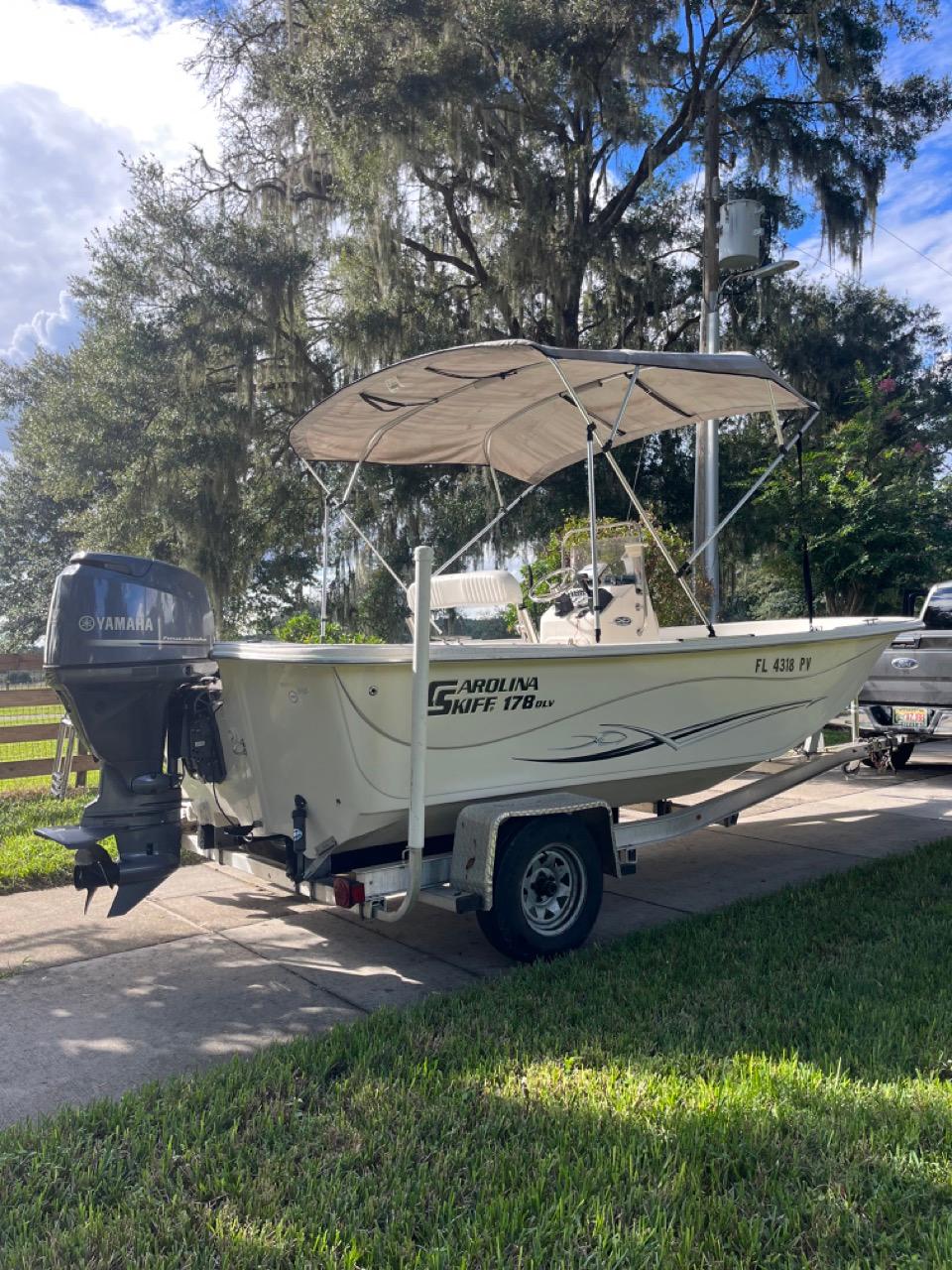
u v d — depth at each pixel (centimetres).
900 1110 285
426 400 586
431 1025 365
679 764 529
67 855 613
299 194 1947
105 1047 362
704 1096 295
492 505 1773
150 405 1847
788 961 423
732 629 766
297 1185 254
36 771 879
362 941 491
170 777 433
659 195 2058
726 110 1933
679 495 1853
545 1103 296
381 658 400
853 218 1888
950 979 394
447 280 2027
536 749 466
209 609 446
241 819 489
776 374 544
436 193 1950
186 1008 401
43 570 3475
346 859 460
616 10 1712
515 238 1780
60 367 2645
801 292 2283
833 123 1977
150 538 1869
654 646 491
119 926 512
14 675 1038
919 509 1542
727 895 562
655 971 413
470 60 1655
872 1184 253
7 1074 339
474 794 448
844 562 1537
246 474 1956
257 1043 366
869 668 643
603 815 468
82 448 1875
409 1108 294
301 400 1897
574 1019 365
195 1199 250
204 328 1762
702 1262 226
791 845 684
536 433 670
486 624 926
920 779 943
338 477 1861
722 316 2086
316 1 1908
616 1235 230
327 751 412
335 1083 312
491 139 1816
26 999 410
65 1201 249
